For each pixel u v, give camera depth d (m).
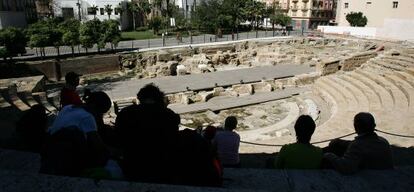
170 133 4.66
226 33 74.62
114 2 76.88
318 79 32.25
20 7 63.94
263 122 24.94
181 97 29.30
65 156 4.61
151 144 4.51
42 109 6.83
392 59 32.22
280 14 84.50
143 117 4.60
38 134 6.67
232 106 28.09
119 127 4.70
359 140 5.82
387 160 5.74
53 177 3.70
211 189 3.67
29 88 25.55
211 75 38.59
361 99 23.25
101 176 4.43
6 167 6.38
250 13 80.62
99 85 35.09
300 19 98.00
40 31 41.84
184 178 4.70
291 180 5.48
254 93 32.31
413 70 25.75
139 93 4.93
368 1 70.19
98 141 5.21
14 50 37.59
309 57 47.59
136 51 47.34
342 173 5.59
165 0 87.75
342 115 19.78
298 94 31.62
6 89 21.88
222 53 50.78
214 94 31.11
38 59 40.94
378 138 5.84
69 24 48.91
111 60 44.22
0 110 18.16
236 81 35.31
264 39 61.84
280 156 6.34
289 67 43.53
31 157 6.79
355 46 55.62
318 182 5.38
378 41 55.97
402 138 12.96
